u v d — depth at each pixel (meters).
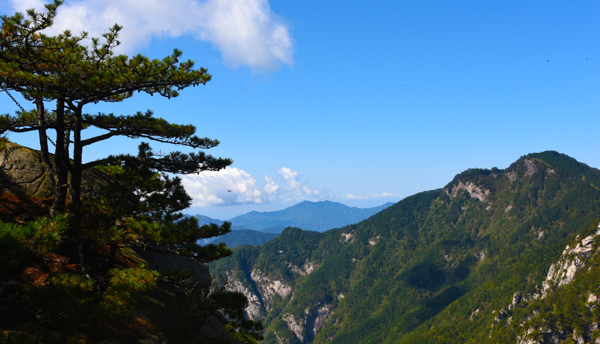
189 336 13.14
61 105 13.60
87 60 13.53
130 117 14.96
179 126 15.13
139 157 14.81
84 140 14.75
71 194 14.22
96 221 13.95
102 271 13.99
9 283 9.90
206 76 13.98
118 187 14.60
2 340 7.71
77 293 9.88
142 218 14.58
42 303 8.37
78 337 9.31
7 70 10.94
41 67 12.19
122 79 12.84
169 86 14.86
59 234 8.80
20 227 8.16
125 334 11.18
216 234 14.63
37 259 11.12
